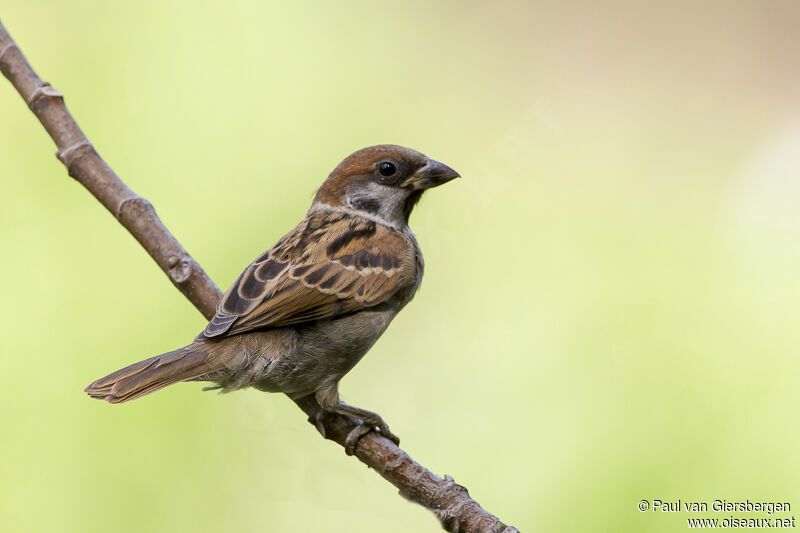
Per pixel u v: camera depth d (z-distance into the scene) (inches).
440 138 511.5
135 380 282.5
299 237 330.0
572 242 486.0
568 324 449.1
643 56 584.4
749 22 605.3
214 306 309.1
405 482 289.0
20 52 320.8
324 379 313.3
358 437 299.9
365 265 326.0
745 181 530.0
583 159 532.7
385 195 348.2
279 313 306.2
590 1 588.7
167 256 312.2
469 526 274.5
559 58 571.8
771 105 576.4
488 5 546.6
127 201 313.0
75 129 315.6
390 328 442.3
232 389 303.7
